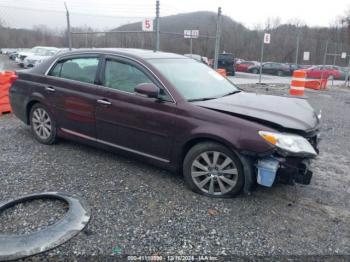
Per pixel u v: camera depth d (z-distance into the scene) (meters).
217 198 3.77
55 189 3.87
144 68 4.25
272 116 3.67
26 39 29.77
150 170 4.48
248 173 3.55
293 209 3.60
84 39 22.05
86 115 4.68
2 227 3.12
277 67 34.56
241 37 43.12
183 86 4.16
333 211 3.60
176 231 3.12
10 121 7.05
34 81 5.36
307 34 46.38
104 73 4.57
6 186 3.92
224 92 4.56
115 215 3.35
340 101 12.94
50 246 2.83
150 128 4.07
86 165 4.60
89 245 2.88
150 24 13.78
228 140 3.54
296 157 3.45
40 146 5.34
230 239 3.03
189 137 3.78
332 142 6.37
